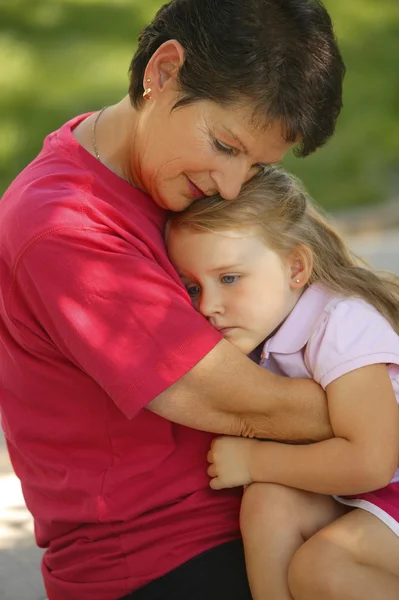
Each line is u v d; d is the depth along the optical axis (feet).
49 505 10.74
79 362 9.74
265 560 10.17
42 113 41.16
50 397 10.29
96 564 10.44
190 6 9.72
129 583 10.37
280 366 10.91
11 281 9.92
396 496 10.46
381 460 10.09
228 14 9.45
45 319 9.80
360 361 10.26
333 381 10.27
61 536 10.79
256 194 10.81
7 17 50.96
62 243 9.65
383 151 40.86
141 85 10.16
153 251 10.19
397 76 48.55
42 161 10.48
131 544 10.33
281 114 9.60
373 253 26.68
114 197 10.24
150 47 10.02
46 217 9.73
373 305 10.92
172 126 9.82
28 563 13.70
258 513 10.24
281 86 9.48
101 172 10.37
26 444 10.61
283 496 10.29
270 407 10.09
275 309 10.81
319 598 9.89
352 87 47.09
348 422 10.15
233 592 10.26
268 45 9.39
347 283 10.99
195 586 10.28
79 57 46.62
